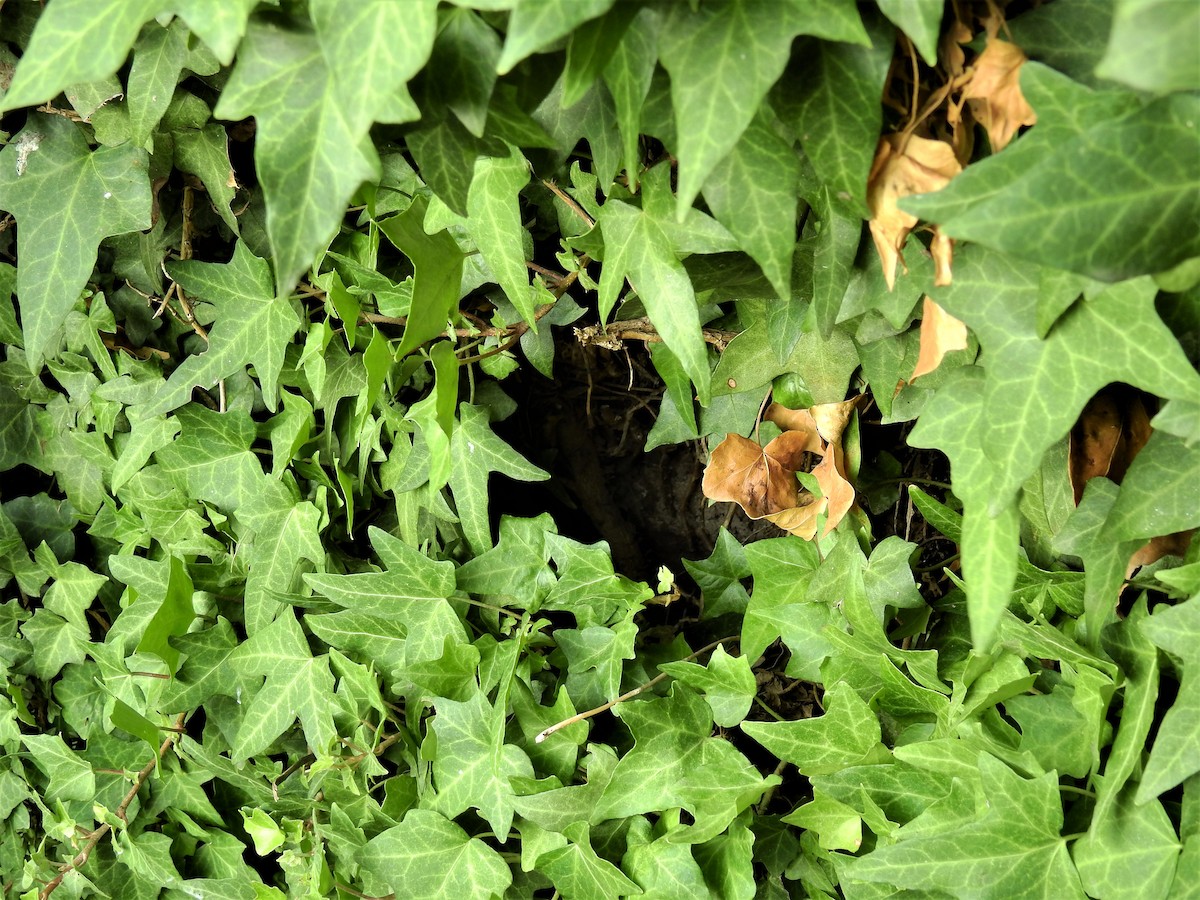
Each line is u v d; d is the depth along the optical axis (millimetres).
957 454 288
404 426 404
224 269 396
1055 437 267
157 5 264
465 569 395
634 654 379
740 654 399
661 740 362
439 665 380
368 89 250
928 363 292
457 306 346
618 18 257
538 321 383
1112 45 194
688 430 372
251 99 266
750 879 357
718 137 255
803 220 314
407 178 375
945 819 319
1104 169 227
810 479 354
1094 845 296
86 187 382
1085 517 294
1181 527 276
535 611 390
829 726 339
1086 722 305
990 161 247
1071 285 262
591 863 368
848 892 336
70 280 384
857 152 273
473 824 397
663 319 319
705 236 311
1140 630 287
